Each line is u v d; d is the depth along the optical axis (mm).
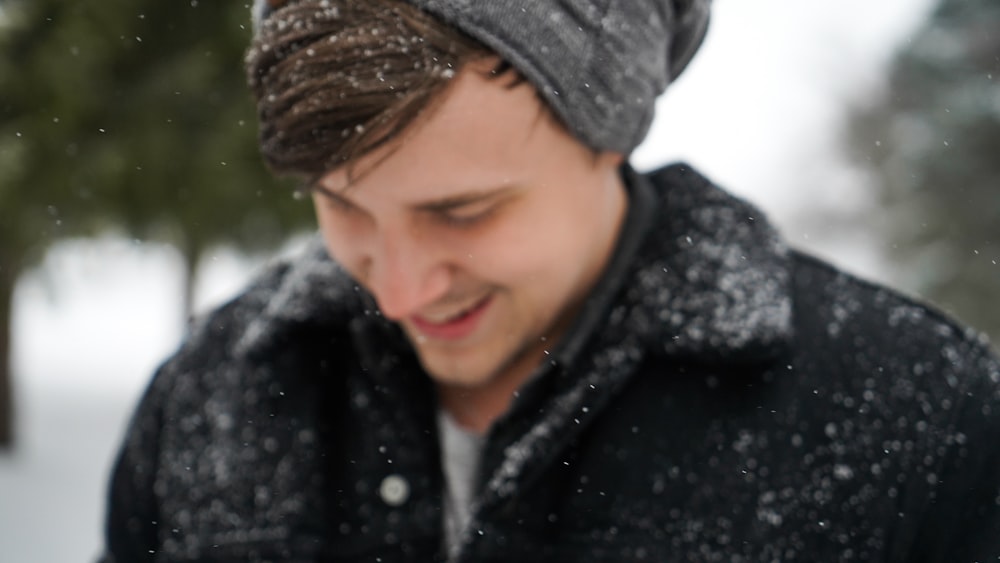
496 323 822
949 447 838
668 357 886
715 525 847
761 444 859
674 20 876
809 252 1009
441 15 704
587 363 877
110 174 3725
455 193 729
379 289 792
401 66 685
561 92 746
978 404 850
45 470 5105
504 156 730
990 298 6312
